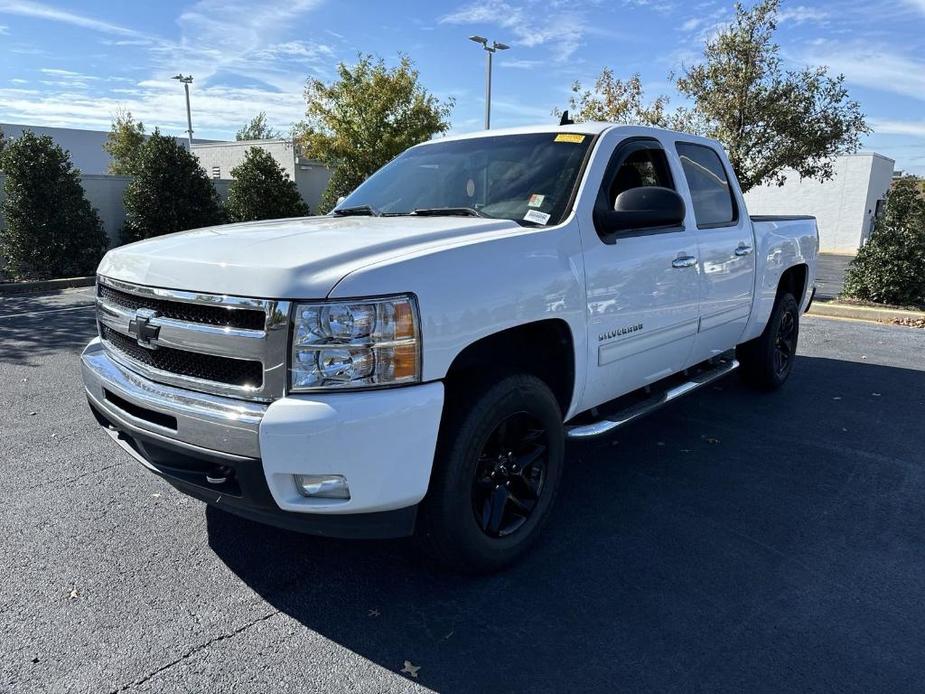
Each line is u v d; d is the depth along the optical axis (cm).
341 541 326
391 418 235
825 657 245
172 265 263
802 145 1310
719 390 595
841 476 409
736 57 1315
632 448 453
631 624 264
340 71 2114
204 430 244
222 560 307
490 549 288
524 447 307
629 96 1645
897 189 1091
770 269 519
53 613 266
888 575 301
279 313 232
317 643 252
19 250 1413
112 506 357
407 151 451
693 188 432
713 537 334
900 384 621
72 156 4506
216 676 233
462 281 259
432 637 255
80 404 530
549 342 319
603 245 333
